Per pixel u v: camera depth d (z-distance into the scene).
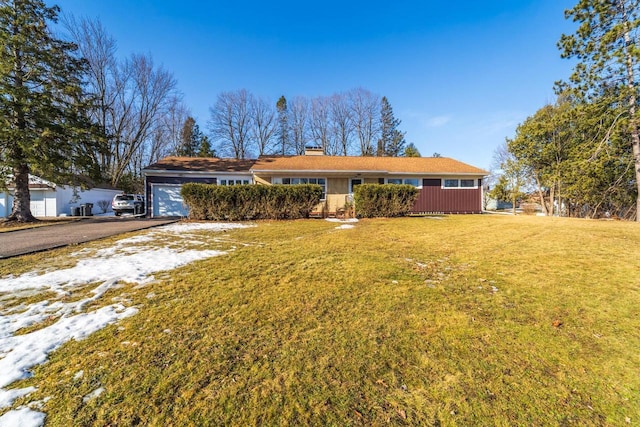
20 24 11.80
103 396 1.79
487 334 2.57
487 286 3.79
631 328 2.65
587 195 13.25
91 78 22.03
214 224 10.46
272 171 15.38
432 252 5.75
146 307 3.14
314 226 9.84
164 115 27.72
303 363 2.15
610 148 11.50
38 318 2.87
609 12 10.39
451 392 1.86
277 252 5.72
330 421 1.63
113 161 25.48
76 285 3.83
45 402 1.74
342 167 16.50
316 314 2.97
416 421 1.63
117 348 2.33
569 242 6.64
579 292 3.52
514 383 1.94
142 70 24.42
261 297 3.42
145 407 1.71
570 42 11.18
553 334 2.57
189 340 2.46
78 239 7.25
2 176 11.77
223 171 16.11
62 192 17.81
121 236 7.74
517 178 18.31
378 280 4.01
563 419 1.64
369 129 34.00
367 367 2.11
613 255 5.29
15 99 11.59
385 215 12.93
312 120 33.72
